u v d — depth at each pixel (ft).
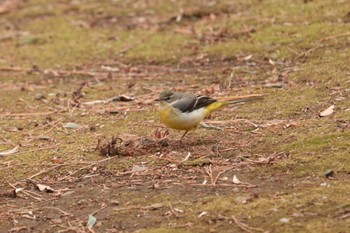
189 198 35.58
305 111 45.60
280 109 46.42
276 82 51.42
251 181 36.78
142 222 33.88
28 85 57.77
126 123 47.44
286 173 37.14
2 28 73.51
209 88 51.26
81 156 42.24
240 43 59.88
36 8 78.02
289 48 56.85
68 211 36.11
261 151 40.22
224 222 32.78
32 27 72.74
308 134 41.27
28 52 65.87
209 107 42.63
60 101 53.52
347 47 54.95
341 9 62.44
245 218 32.83
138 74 57.67
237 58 57.36
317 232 31.17
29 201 37.78
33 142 45.68
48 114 51.01
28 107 52.80
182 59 59.06
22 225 35.22
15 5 79.82
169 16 69.67
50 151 43.60
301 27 60.34
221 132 43.86
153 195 36.40
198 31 64.49
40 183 39.60
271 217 32.63
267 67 54.75
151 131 45.29
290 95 48.52
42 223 35.27
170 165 39.78
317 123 43.04
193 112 41.65
